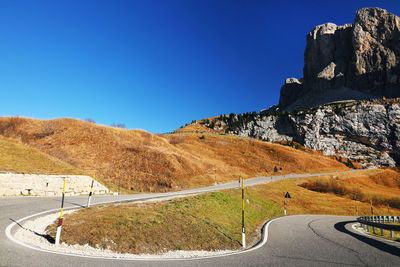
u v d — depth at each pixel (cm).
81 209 1228
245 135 13812
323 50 17688
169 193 2491
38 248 678
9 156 2102
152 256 775
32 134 4162
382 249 1025
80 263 600
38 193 1702
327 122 12019
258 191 3428
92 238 827
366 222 1767
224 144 8762
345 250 976
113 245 812
